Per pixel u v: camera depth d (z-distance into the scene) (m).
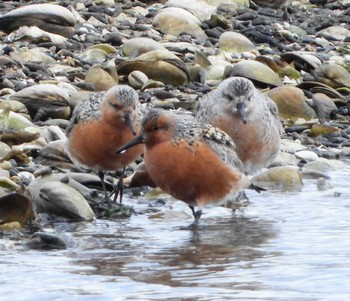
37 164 15.64
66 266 11.44
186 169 12.95
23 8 22.28
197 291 10.57
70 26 22.69
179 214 13.98
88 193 14.59
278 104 19.98
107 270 11.31
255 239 12.85
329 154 18.17
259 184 16.09
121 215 13.96
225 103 15.07
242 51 23.39
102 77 19.61
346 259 11.84
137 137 13.13
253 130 15.14
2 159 15.45
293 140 18.81
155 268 11.45
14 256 11.79
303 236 13.02
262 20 26.27
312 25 26.78
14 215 13.18
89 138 14.36
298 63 22.92
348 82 22.11
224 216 14.15
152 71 20.50
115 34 22.80
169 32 24.03
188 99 19.69
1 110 16.95
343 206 14.77
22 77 19.61
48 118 17.94
